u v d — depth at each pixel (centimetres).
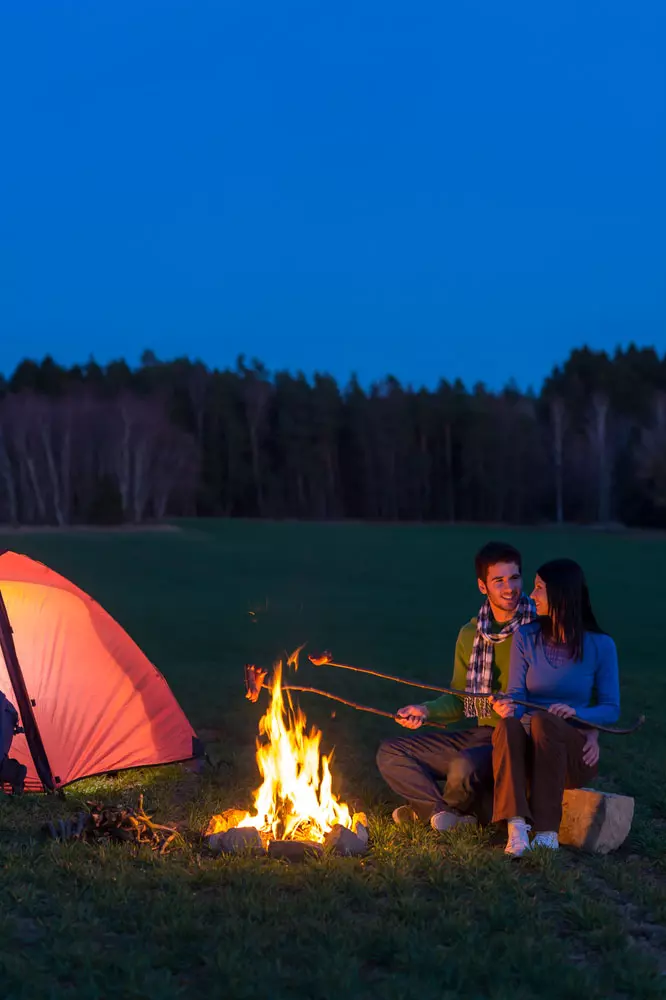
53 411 9662
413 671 1432
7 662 680
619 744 873
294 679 1309
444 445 12156
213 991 361
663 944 423
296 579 3609
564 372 12962
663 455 9519
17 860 504
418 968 385
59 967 378
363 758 805
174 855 514
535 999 360
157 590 3069
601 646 567
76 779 684
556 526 10344
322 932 413
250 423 12119
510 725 534
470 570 4194
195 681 1257
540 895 468
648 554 5438
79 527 7469
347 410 12338
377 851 521
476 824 567
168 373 12350
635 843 566
